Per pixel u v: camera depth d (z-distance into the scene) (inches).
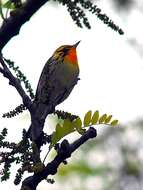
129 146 535.5
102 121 187.8
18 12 165.2
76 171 512.1
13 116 170.2
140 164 523.8
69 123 179.8
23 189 161.8
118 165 525.3
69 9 167.8
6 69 171.3
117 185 512.4
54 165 164.6
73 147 165.5
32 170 163.3
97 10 168.4
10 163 164.1
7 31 166.4
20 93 171.3
